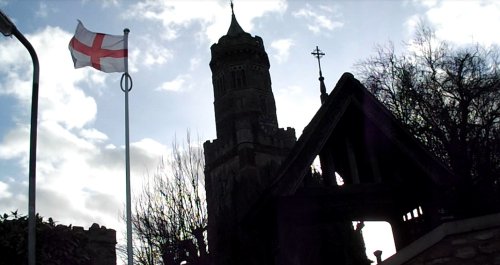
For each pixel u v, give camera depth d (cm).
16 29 1024
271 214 1155
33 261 891
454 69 2284
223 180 6819
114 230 1822
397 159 1166
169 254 2248
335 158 1305
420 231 1148
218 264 1945
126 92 1444
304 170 1071
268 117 7738
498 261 765
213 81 8325
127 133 1383
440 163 1112
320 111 1137
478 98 2166
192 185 2497
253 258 1641
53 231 1326
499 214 785
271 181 1093
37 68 1062
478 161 1917
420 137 2128
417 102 2261
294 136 7569
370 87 2489
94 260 1706
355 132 1201
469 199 1611
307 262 1546
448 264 787
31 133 997
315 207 1081
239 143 6944
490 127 2061
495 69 2256
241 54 8231
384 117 1141
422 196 1118
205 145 7538
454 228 794
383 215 1238
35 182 956
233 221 1905
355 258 1700
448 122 2053
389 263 845
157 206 2420
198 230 2223
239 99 7825
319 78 2791
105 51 1477
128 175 1327
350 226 1728
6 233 1262
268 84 8238
